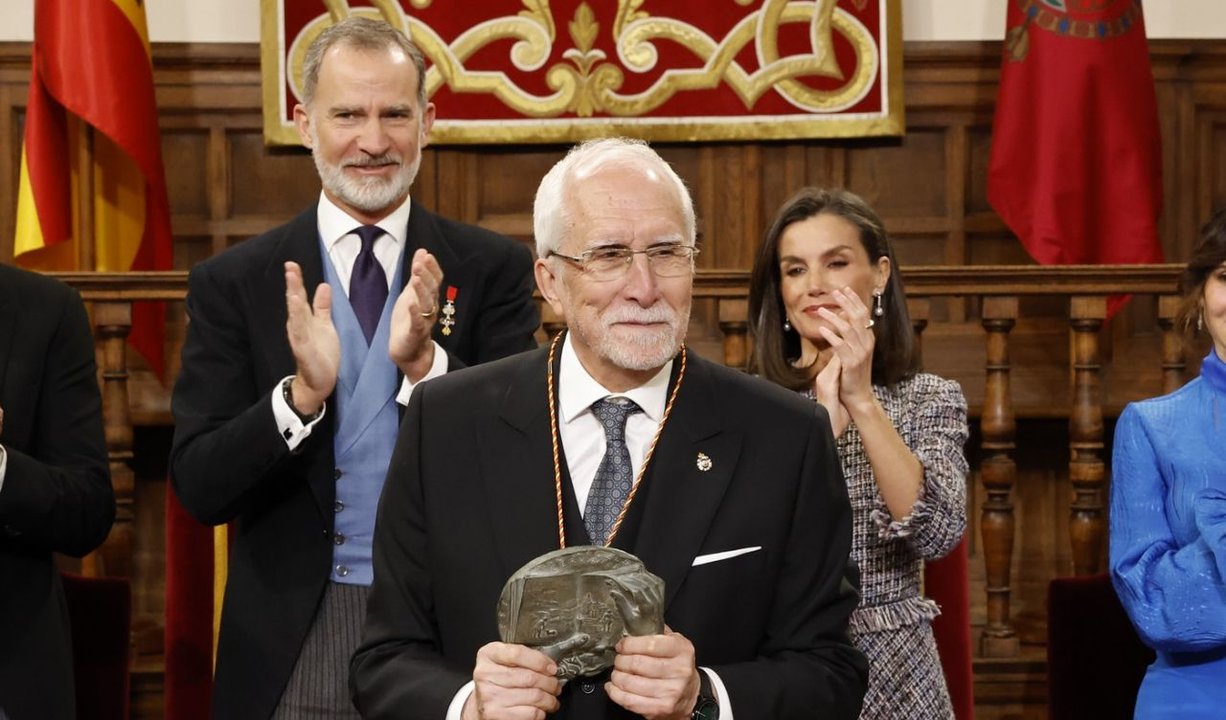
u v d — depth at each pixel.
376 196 2.94
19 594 2.64
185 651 3.38
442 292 2.97
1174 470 2.76
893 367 3.12
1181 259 5.82
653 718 1.88
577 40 5.64
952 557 3.27
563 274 2.06
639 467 2.12
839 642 2.12
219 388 2.85
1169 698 2.70
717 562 2.05
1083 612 3.30
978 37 5.84
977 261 5.83
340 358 2.86
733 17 5.68
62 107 5.25
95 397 2.80
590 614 1.89
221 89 5.69
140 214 5.38
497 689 1.87
